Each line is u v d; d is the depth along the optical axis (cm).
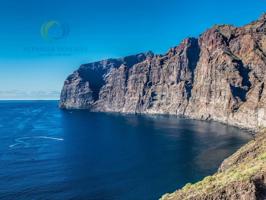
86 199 10025
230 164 8356
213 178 5831
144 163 14038
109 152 16575
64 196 10269
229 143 17962
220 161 13900
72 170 13088
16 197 10219
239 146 16912
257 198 4475
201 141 19050
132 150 17000
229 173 5747
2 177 12144
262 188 4612
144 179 11738
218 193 4775
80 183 11438
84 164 14050
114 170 13012
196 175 12006
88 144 19100
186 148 17075
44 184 11356
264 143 8206
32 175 12406
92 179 11875
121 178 11931
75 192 10588
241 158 8269
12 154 16175
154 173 12450
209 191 4966
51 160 14825
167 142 19125
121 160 14712
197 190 5431
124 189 10769
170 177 11900
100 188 10919
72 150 17212
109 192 10544
